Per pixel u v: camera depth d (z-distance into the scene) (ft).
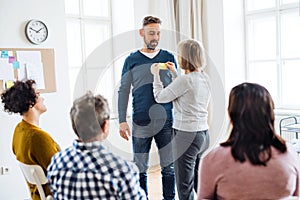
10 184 10.90
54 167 4.45
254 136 3.89
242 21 15.43
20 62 10.89
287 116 13.80
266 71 15.30
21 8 10.89
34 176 5.57
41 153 5.53
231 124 4.10
